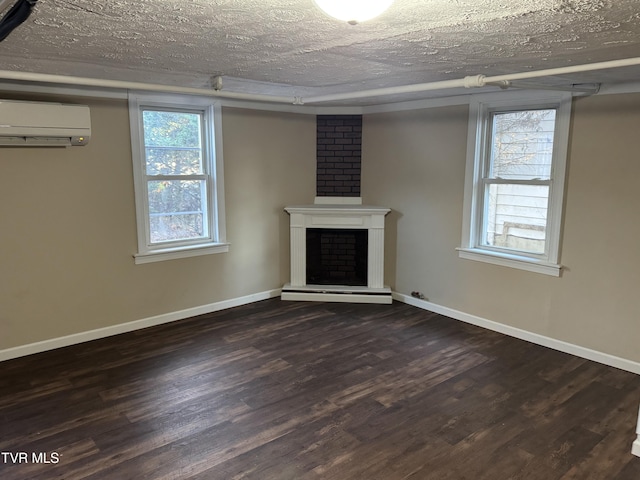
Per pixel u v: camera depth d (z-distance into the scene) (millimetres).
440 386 3428
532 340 4238
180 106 4590
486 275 4543
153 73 3271
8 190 3691
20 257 3814
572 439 2783
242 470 2498
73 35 2215
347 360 3867
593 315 3828
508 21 1945
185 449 2674
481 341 4270
